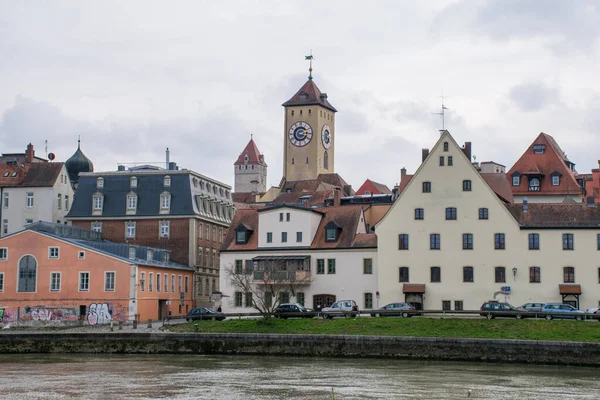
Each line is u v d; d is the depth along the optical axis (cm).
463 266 11581
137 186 14950
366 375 7950
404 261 11756
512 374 8019
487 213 11594
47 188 15638
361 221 12775
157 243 14688
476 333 9619
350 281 12094
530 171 14488
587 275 11225
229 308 12550
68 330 11675
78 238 13938
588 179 16288
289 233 12550
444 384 7400
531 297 11344
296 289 12300
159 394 6919
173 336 9994
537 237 11425
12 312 12519
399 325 10019
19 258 12606
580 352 8600
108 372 8225
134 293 12269
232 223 13100
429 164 11850
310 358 9388
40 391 7088
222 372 8194
